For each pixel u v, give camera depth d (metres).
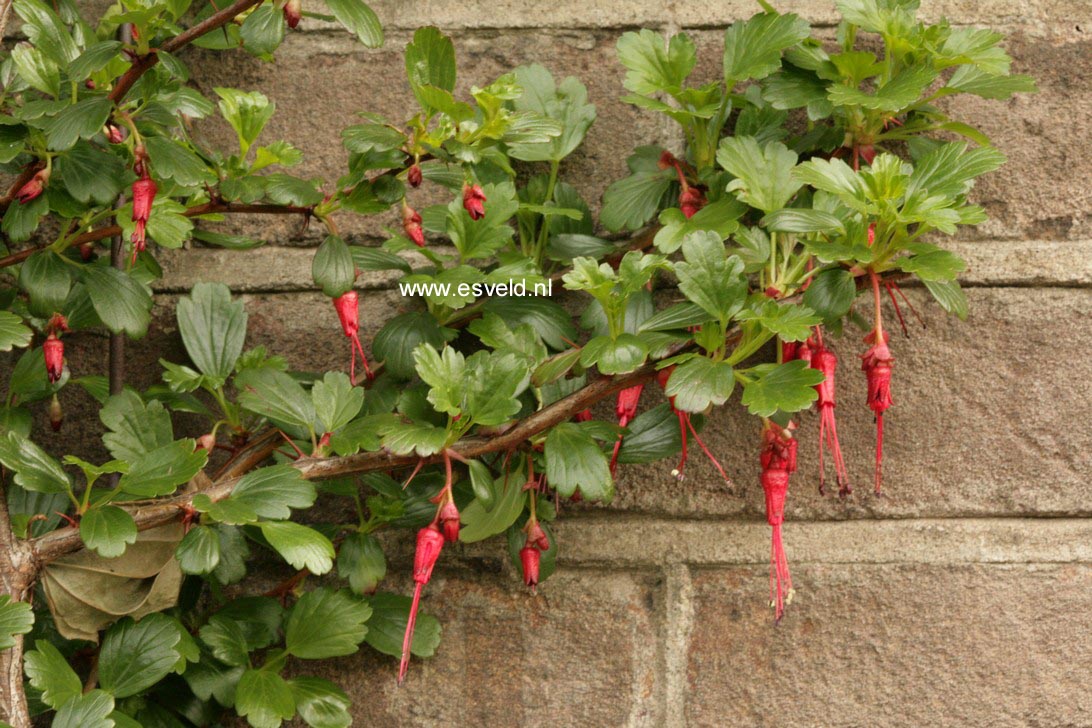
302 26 2.03
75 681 1.52
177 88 1.69
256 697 1.69
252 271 2.01
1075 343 1.93
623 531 1.95
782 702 1.91
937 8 1.98
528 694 1.93
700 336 1.53
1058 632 1.90
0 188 2.03
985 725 1.89
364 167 1.60
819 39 1.97
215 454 1.97
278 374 1.70
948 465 1.93
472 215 1.61
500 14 2.02
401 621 1.87
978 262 1.94
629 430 1.76
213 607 1.95
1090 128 1.95
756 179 1.70
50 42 1.61
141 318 1.64
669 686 1.92
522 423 1.60
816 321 1.46
